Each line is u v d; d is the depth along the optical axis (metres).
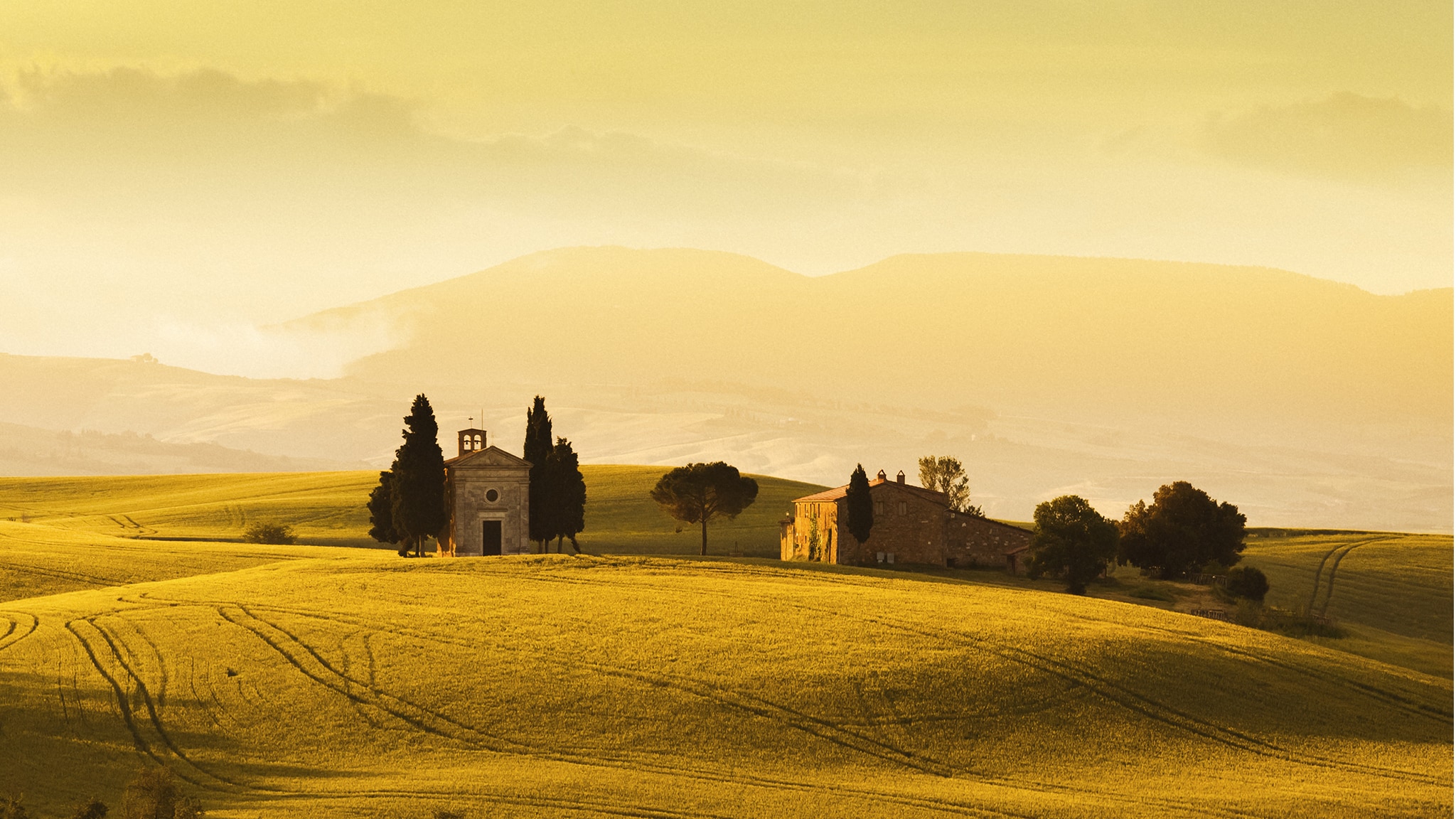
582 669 67.38
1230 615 106.25
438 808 50.41
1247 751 60.66
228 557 111.12
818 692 64.62
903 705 63.78
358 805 50.66
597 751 58.09
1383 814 52.38
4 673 66.56
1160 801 53.75
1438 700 69.62
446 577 91.75
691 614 78.75
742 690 64.75
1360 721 65.50
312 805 50.59
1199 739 61.84
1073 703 65.06
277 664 68.19
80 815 46.34
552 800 51.53
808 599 83.94
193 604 81.62
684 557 105.19
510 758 57.19
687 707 62.72
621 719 61.34
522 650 70.50
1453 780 57.44
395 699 63.41
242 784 53.56
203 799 51.66
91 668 67.50
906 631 75.06
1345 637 100.12
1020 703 64.69
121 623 76.44
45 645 71.81
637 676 66.44
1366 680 71.81
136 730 59.59
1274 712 65.75
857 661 68.94
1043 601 88.06
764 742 59.47
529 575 92.50
